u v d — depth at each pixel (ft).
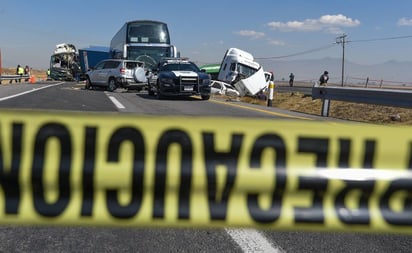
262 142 8.23
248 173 8.21
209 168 8.18
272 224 8.21
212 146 8.20
